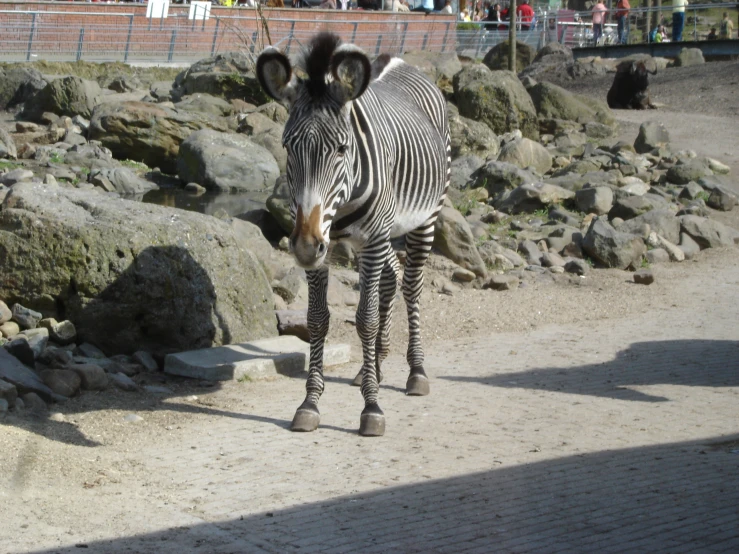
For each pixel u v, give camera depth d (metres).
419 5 29.58
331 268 9.54
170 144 14.04
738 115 20.12
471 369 6.88
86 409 5.55
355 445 5.09
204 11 22.72
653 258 10.88
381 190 5.20
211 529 3.83
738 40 26.75
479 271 9.70
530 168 14.24
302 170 4.67
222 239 7.00
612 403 5.98
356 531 3.82
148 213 6.81
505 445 5.08
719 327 8.30
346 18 25.61
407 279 6.48
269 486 4.40
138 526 3.84
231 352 6.72
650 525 3.86
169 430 5.29
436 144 6.33
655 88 23.95
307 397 5.46
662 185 14.28
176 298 6.66
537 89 18.77
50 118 16.08
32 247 6.48
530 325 8.41
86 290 6.43
